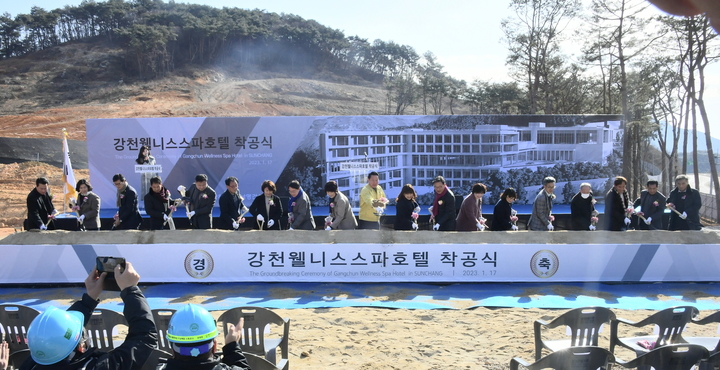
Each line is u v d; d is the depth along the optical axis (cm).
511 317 719
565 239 882
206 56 9681
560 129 1416
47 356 301
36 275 882
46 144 3622
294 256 884
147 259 884
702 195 2538
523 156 1418
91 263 883
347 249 880
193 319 299
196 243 887
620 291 828
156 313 511
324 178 1401
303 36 10681
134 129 1386
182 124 1390
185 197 1028
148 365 434
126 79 8169
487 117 1405
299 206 967
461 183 1423
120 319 497
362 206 1004
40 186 1017
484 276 871
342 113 7919
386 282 880
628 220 941
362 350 609
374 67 11738
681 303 765
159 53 8538
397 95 8394
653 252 863
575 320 506
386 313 739
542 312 738
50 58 9044
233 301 795
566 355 392
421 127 1413
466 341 634
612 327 527
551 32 3522
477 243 874
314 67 10544
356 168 1358
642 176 3088
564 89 3841
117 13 10412
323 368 560
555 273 870
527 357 582
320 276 884
